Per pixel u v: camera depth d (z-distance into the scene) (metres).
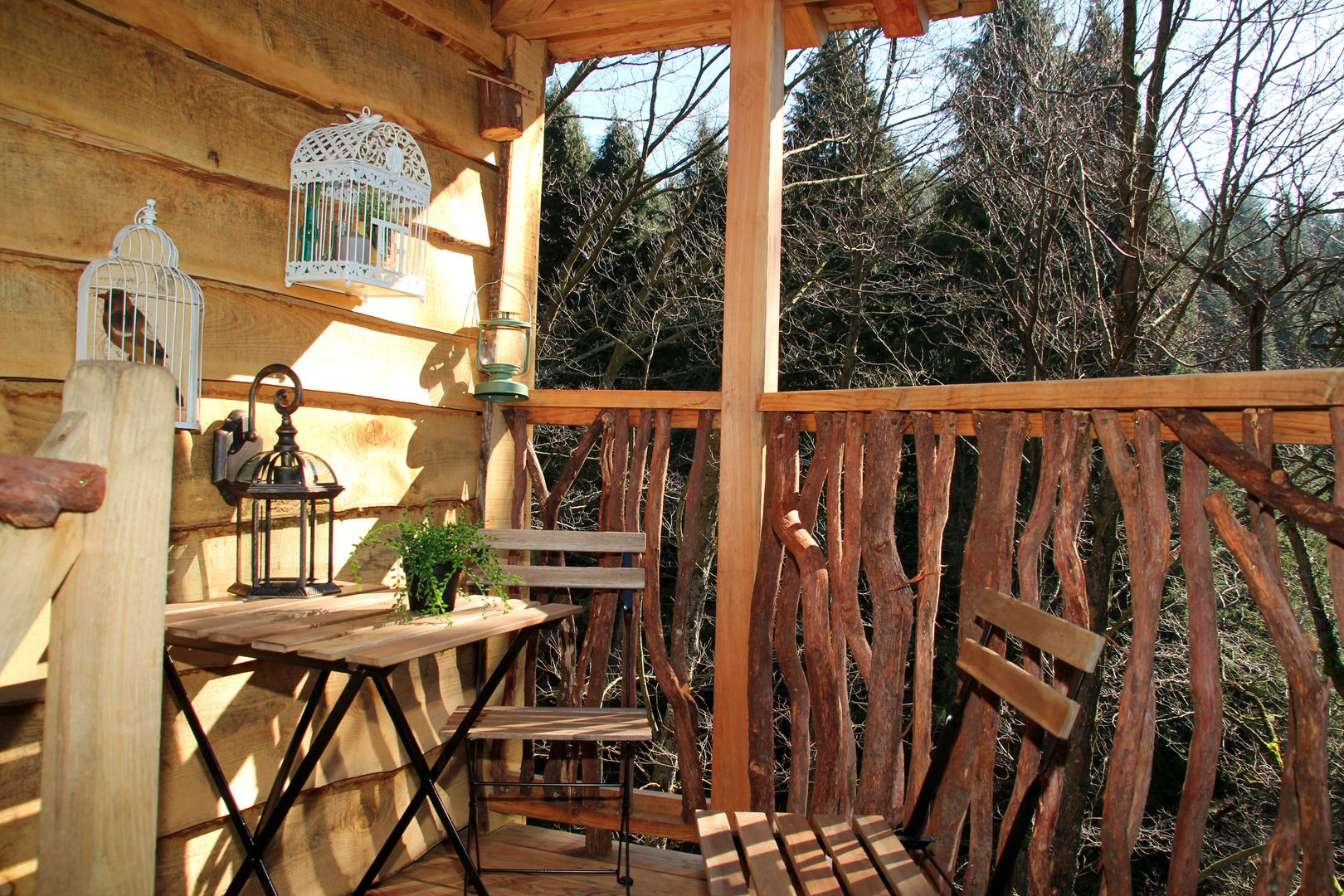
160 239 2.01
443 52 2.88
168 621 1.84
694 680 7.89
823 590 2.44
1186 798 1.74
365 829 2.58
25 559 0.99
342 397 2.56
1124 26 6.25
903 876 1.62
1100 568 6.37
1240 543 1.69
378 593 2.35
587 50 3.30
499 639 3.15
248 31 2.24
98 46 1.91
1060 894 6.20
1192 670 1.76
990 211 7.08
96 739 1.10
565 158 9.53
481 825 2.93
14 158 1.76
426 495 2.87
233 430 2.19
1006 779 7.12
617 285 9.00
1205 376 1.77
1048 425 2.11
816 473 2.54
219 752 2.17
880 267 8.23
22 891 1.76
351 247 2.32
